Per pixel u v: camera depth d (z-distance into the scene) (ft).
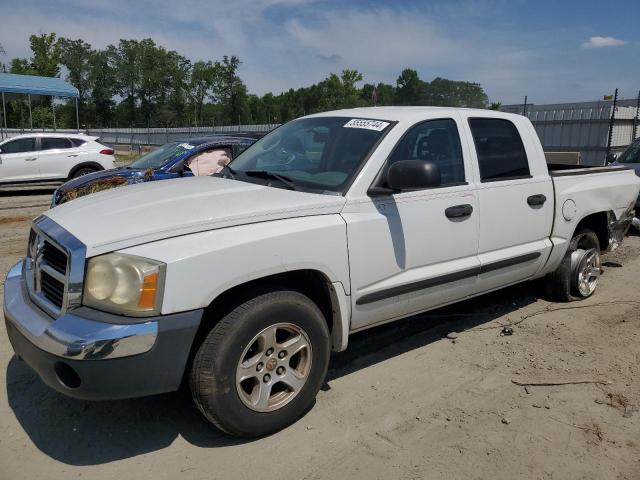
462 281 13.80
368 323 12.22
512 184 14.79
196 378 9.68
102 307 9.04
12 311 10.23
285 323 10.39
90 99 265.95
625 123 57.67
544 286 18.45
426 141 13.16
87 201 11.64
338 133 13.12
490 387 12.57
